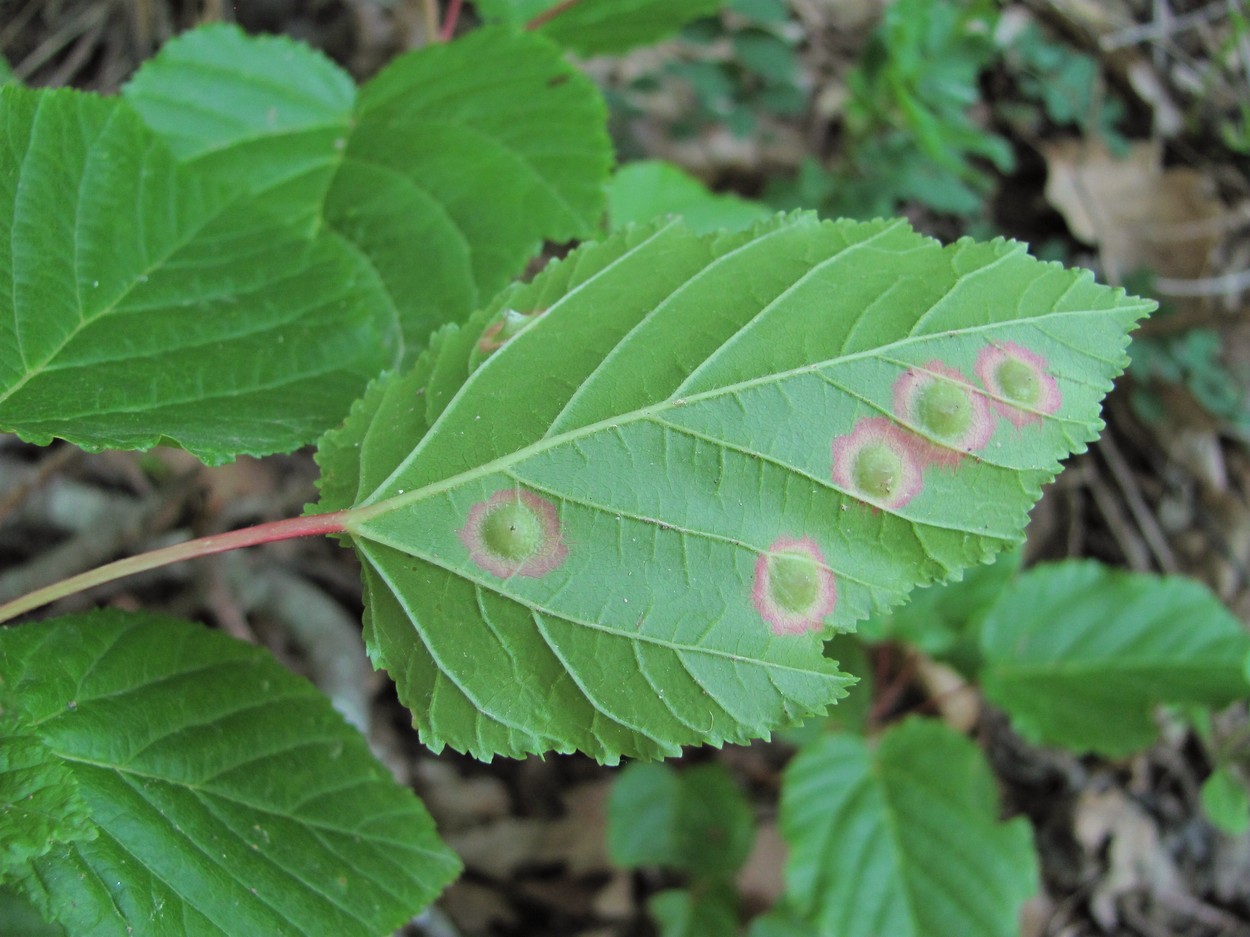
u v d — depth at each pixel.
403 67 0.18
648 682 0.12
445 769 0.28
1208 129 0.33
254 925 0.12
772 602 0.12
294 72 0.18
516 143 0.17
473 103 0.17
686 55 0.33
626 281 0.13
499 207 0.16
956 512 0.12
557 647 0.12
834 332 0.12
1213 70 0.30
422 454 0.12
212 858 0.12
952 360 0.12
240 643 0.14
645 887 0.28
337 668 0.23
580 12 0.21
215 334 0.14
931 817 0.24
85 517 0.23
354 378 0.14
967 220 0.32
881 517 0.12
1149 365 0.30
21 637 0.13
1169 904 0.28
